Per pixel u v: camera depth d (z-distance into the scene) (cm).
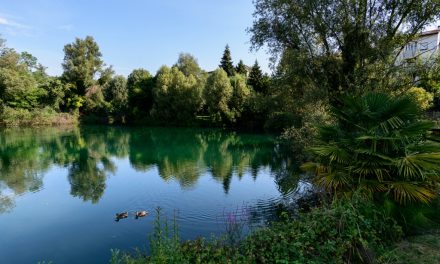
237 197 927
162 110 3812
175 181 1141
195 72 4703
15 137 2603
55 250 639
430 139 474
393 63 1016
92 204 909
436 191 421
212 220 737
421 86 1557
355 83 991
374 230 356
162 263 307
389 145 435
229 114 3228
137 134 2936
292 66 1095
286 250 333
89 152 1884
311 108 1190
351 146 456
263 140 2394
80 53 4484
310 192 800
